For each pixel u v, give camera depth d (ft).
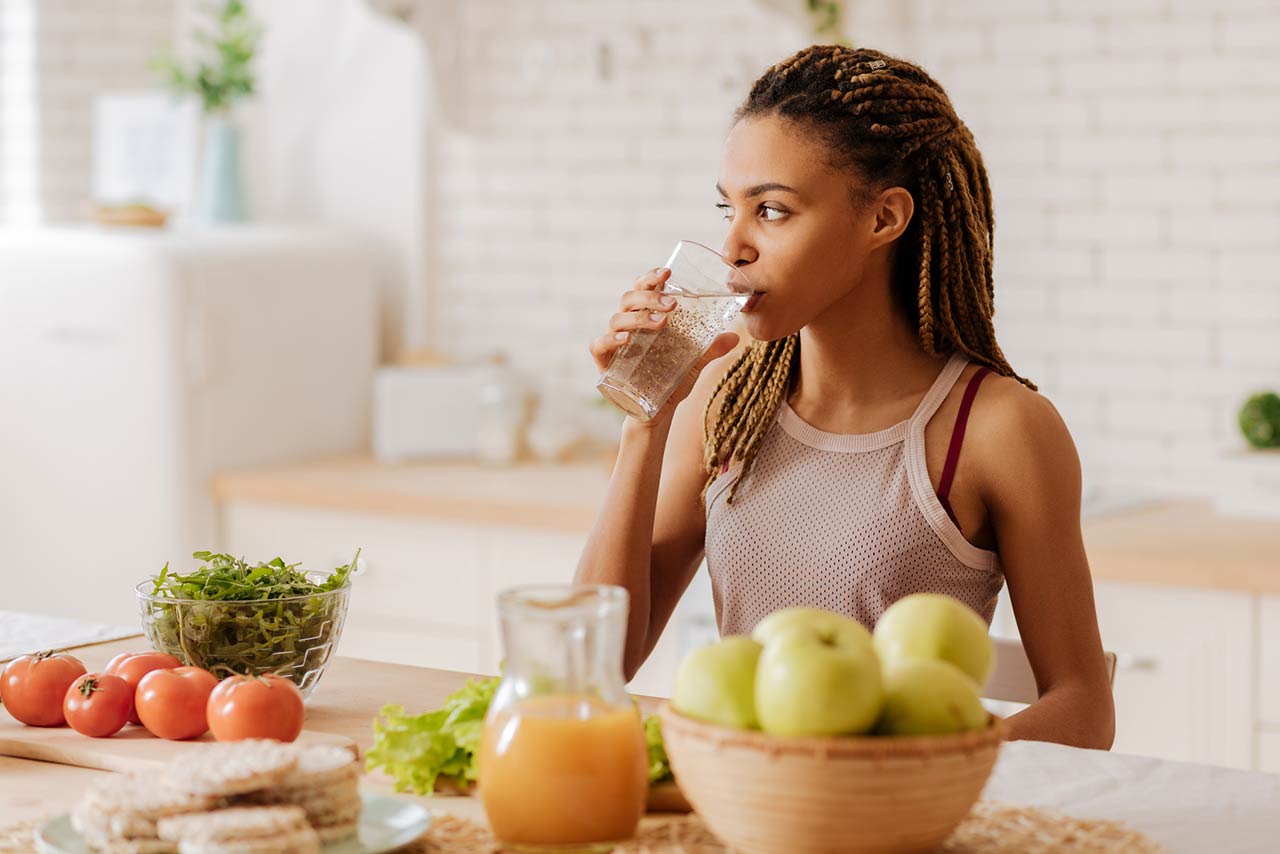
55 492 12.63
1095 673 5.81
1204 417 11.03
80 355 12.41
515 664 3.82
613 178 13.12
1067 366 11.48
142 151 14.14
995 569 6.04
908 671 3.58
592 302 13.33
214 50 14.57
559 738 3.74
